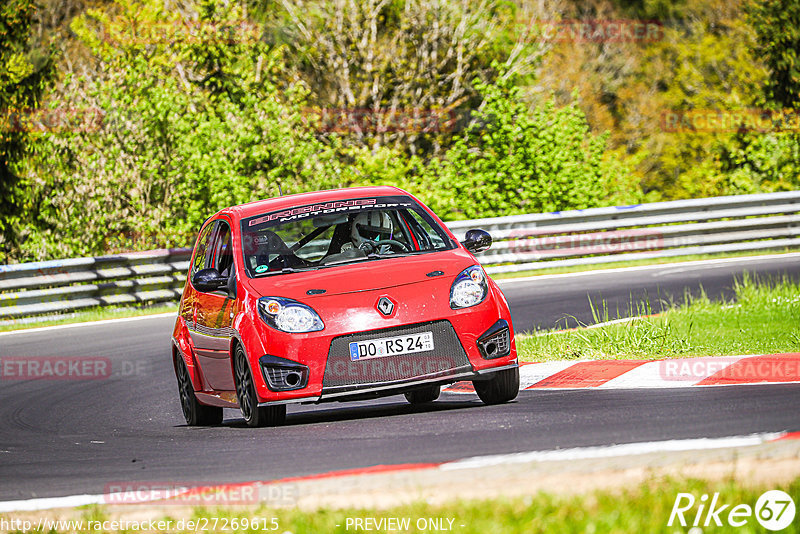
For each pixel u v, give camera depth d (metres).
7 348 53.38
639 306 50.50
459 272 28.00
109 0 134.00
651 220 76.69
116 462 25.31
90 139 90.00
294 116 94.31
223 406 29.84
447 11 138.62
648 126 182.25
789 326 37.81
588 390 30.27
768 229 78.31
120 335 55.25
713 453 18.75
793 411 23.08
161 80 95.00
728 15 184.38
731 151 114.81
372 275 27.77
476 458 20.30
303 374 26.41
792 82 118.62
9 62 88.06
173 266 72.69
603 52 189.00
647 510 15.16
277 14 140.12
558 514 15.16
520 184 95.88
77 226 87.56
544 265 73.75
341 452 22.72
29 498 21.72
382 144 132.75
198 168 88.88
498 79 98.06
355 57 137.38
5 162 88.25
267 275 29.03
